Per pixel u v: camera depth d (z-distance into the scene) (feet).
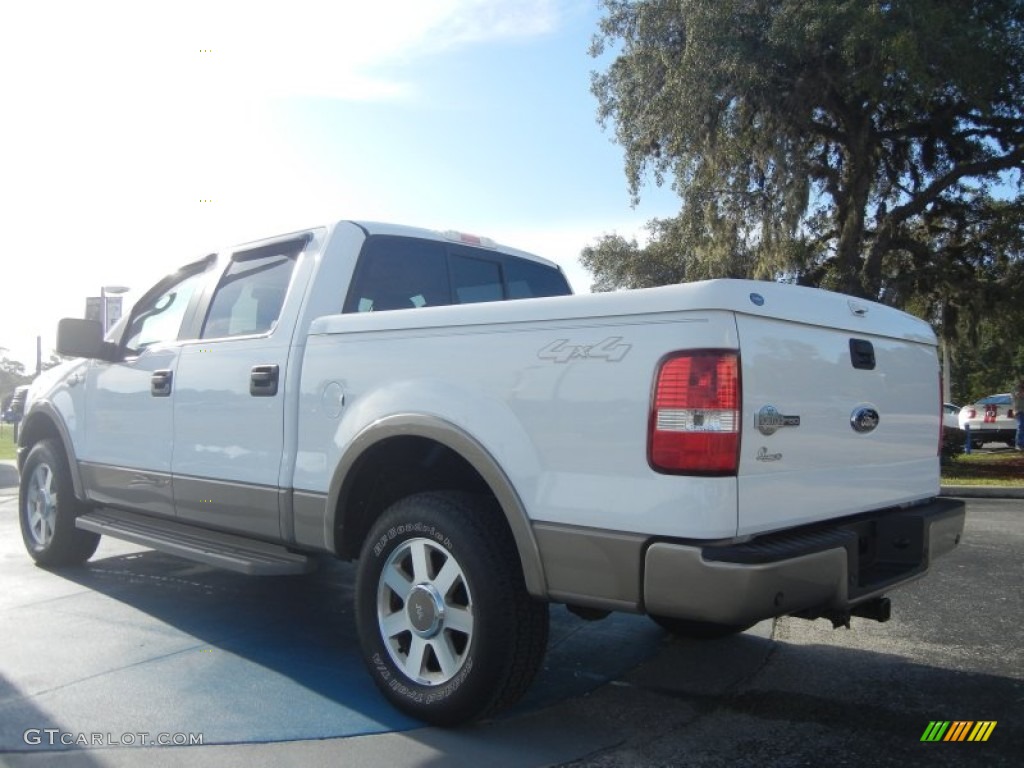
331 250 14.62
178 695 12.71
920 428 13.46
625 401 9.80
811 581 9.82
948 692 13.19
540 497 10.41
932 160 62.23
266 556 14.11
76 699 12.51
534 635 11.06
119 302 36.50
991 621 17.15
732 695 13.08
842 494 11.36
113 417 17.88
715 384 9.35
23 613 16.93
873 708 12.54
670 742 11.31
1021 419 69.41
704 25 52.47
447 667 11.38
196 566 21.27
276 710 12.16
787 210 57.06
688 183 60.70
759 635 16.22
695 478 9.30
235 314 15.80
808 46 50.11
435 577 11.69
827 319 11.10
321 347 13.38
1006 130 59.36
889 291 63.62
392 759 10.68
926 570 12.28
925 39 46.52
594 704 12.67
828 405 11.03
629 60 59.88
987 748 11.14
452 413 11.32
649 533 9.53
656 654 15.06
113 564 21.33
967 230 67.77
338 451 12.78
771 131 56.34
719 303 9.44
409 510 11.76
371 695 12.79
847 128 57.93
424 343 11.91
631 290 10.03
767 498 9.89
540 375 10.55
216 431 15.08
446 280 16.69
